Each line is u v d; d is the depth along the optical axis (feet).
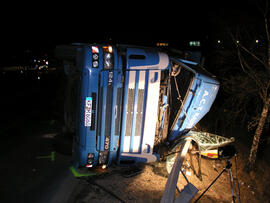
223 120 29.14
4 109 30.40
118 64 13.71
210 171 18.11
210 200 14.02
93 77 13.23
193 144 17.97
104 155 14.55
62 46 15.51
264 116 18.10
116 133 14.35
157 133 16.30
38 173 14.66
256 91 20.74
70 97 17.35
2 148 18.02
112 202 12.13
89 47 13.43
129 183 14.29
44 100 38.45
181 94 17.81
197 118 18.43
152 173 15.92
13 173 14.39
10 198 11.79
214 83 17.95
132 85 14.10
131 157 15.07
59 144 17.98
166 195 9.57
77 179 14.19
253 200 15.37
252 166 18.95
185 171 16.56
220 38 26.03
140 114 14.67
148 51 14.53
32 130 22.97
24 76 67.41
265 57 19.42
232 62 25.13
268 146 24.91
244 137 26.84
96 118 13.70
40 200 11.87
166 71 15.72
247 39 21.97
